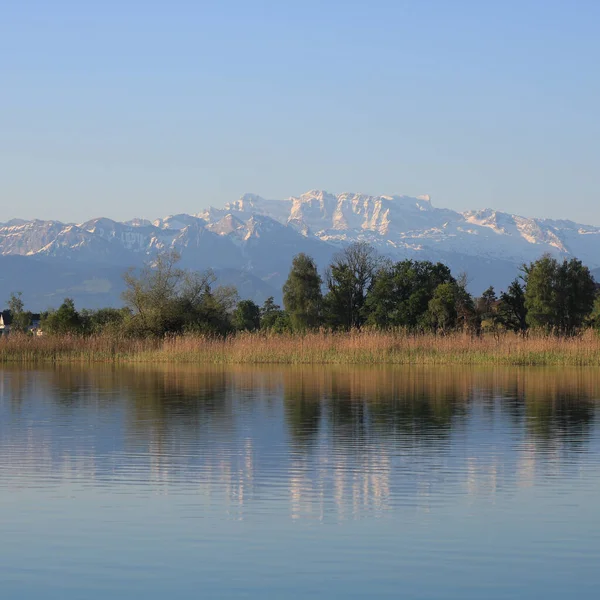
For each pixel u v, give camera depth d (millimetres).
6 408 43250
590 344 80938
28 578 17031
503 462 27891
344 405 44375
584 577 17000
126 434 34031
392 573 17219
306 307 137625
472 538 19406
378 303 131000
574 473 26156
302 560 17969
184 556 18234
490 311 133125
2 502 22562
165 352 87375
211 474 26031
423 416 39688
